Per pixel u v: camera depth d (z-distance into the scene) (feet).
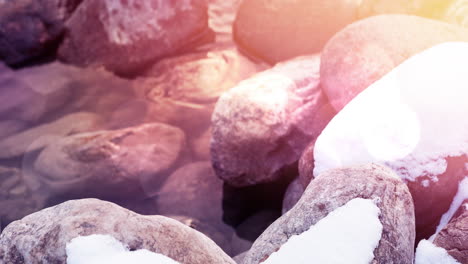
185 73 8.29
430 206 5.71
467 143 5.68
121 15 8.36
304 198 5.32
